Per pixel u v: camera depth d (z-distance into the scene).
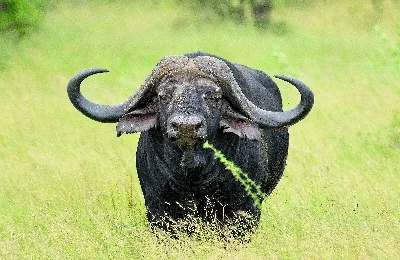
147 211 14.29
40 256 12.50
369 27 50.78
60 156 19.86
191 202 13.66
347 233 11.58
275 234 11.88
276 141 16.03
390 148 18.62
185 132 11.60
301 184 15.31
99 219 13.72
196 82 12.41
